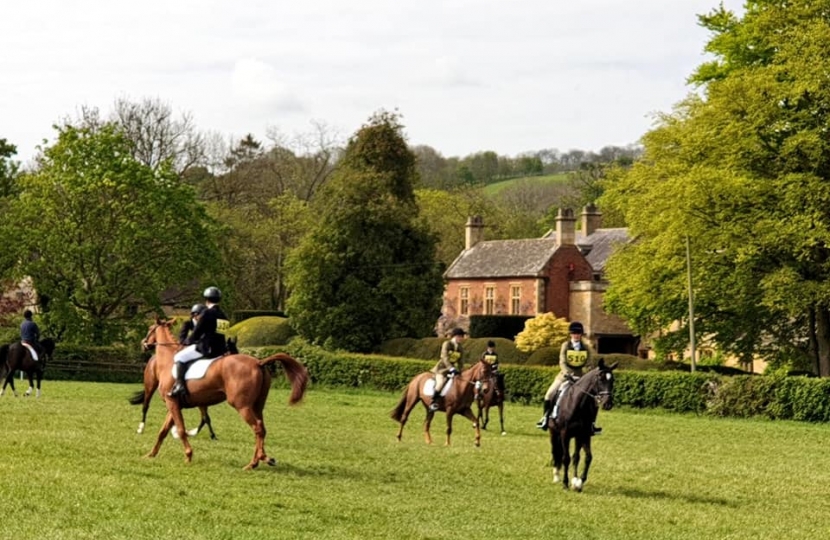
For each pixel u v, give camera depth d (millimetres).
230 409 34000
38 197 57531
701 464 25969
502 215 104375
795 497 21047
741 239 45750
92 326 56750
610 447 29328
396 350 63125
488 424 35906
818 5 47094
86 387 44406
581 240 89000
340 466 20703
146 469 17953
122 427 24875
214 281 59219
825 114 45469
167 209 57031
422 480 19703
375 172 67062
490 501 17906
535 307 78750
